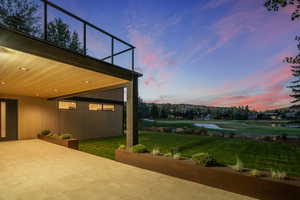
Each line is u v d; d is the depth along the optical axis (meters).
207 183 3.45
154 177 3.92
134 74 6.06
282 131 18.44
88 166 4.75
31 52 3.51
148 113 35.25
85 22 4.53
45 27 3.72
